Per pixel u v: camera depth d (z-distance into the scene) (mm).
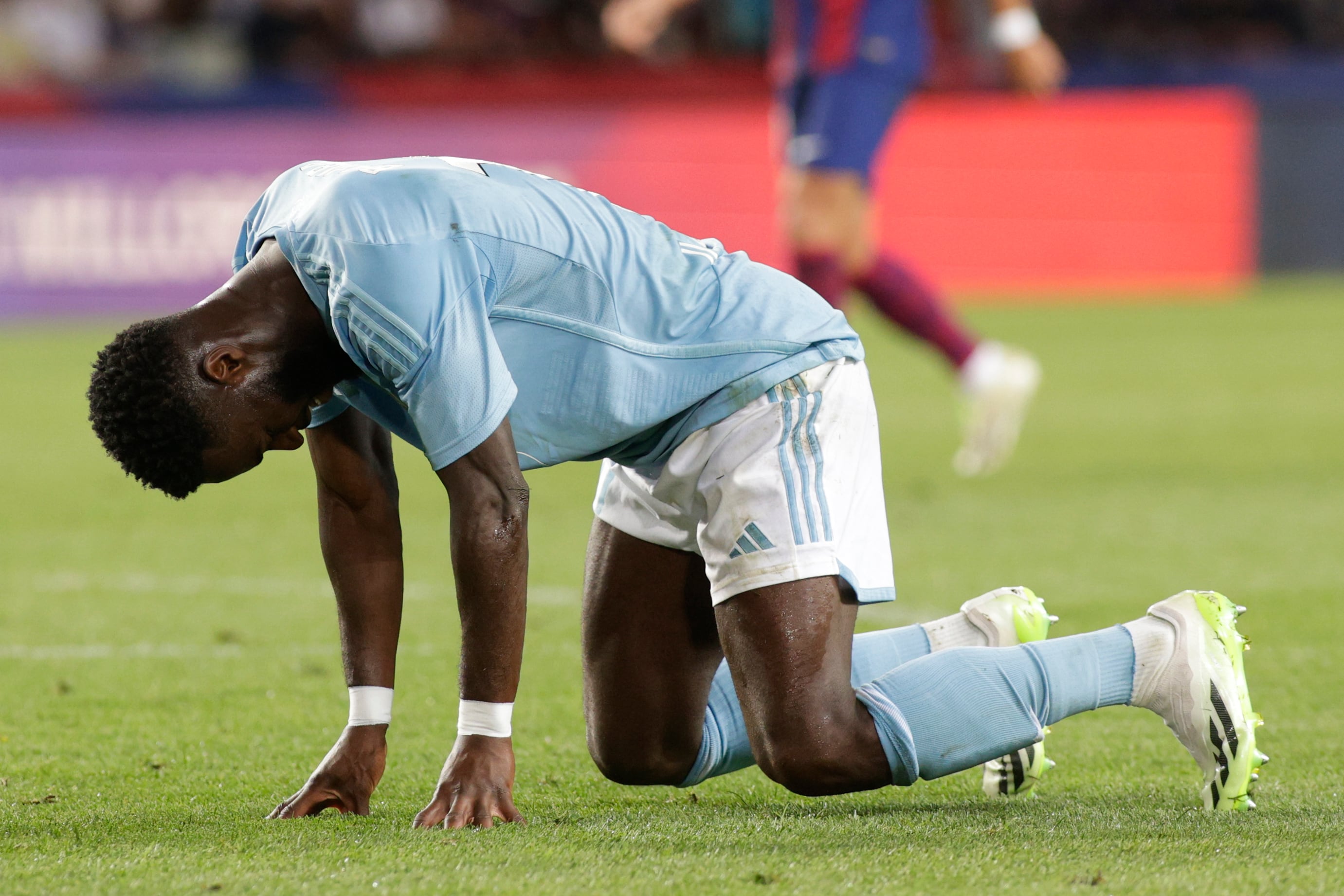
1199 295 52562
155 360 8961
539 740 12984
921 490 26297
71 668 15695
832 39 24328
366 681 10602
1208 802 10406
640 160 52844
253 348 9180
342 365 9625
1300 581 18859
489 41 63562
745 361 9992
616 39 28312
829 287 24844
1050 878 8625
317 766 12133
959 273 53156
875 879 8625
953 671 10047
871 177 24734
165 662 15914
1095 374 39188
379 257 9062
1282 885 8422
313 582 20172
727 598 9930
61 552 22281
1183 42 63031
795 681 9711
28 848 9469
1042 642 10352
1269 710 13438
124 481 28531
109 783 11617
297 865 8867
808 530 9805
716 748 11070
